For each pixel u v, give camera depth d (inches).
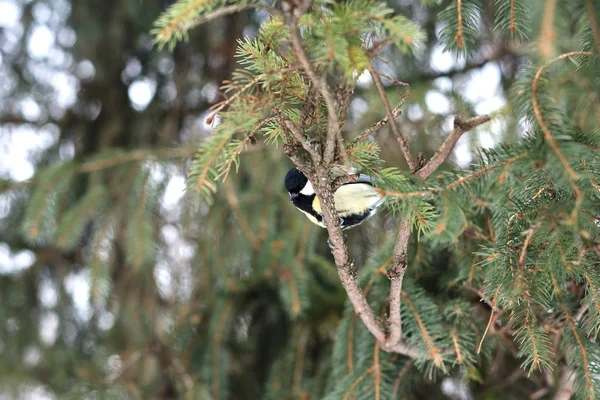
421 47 80.8
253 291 204.4
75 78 265.3
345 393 132.3
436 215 94.8
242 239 203.6
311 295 195.3
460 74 220.4
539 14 76.1
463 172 97.0
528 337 98.0
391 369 136.6
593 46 84.3
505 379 153.6
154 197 208.8
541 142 86.4
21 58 258.7
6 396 243.6
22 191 228.2
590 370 105.8
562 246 91.2
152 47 252.4
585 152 82.9
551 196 94.7
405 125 204.4
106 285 197.9
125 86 265.3
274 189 208.5
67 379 245.0
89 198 205.5
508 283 96.3
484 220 125.3
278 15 72.6
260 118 86.3
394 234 145.3
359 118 205.0
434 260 140.8
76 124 269.4
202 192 104.7
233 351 204.4
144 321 222.5
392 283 106.6
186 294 248.5
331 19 77.7
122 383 199.8
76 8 235.8
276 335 205.9
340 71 78.4
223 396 183.0
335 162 88.5
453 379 154.7
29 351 253.6
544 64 85.3
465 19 97.3
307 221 199.6
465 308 126.6
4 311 252.4
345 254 103.0
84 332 265.3
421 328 124.6
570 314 112.6
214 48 249.8
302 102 86.4
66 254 266.8
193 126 266.4
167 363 209.3
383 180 95.0
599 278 94.5
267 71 82.1
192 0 76.5
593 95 94.5
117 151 217.3
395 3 219.8
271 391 177.0
